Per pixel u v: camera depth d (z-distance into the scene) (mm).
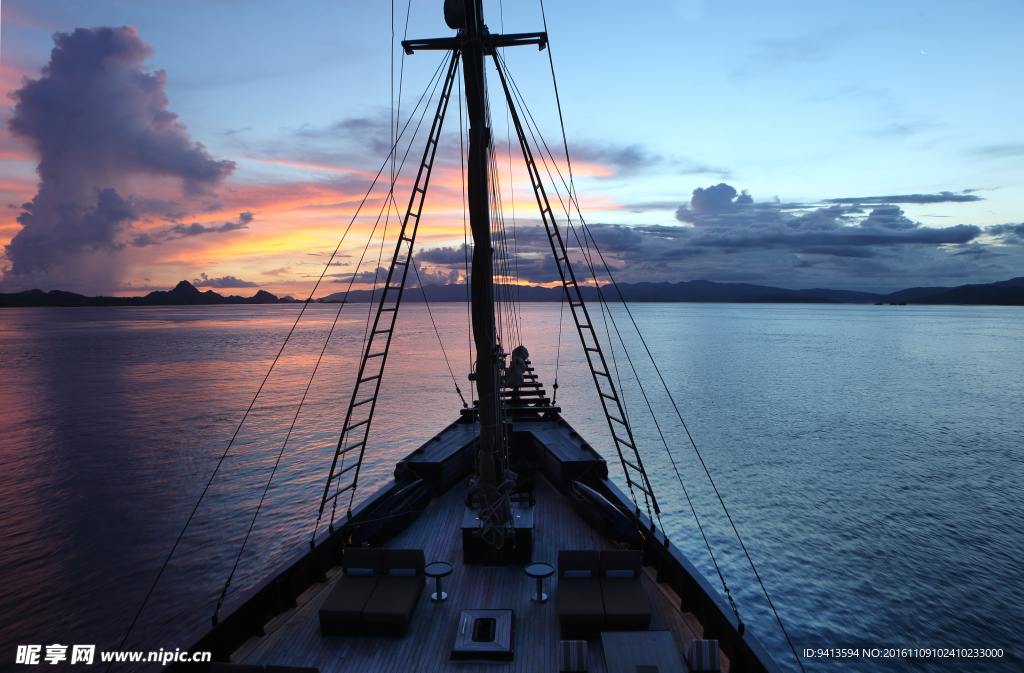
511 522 10195
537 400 21469
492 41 9898
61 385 77188
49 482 34719
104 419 54062
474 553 10289
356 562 9195
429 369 92625
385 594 8594
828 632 20047
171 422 52281
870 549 25953
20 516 29281
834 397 66625
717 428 49531
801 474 36500
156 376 85750
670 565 9594
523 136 10570
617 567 8742
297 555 9445
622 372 87250
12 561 24359
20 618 20109
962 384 78625
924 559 25078
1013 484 34969
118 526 27875
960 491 33719
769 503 31391
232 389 72062
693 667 7129
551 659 7688
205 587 22000
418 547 11195
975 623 20469
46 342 164000
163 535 26703
